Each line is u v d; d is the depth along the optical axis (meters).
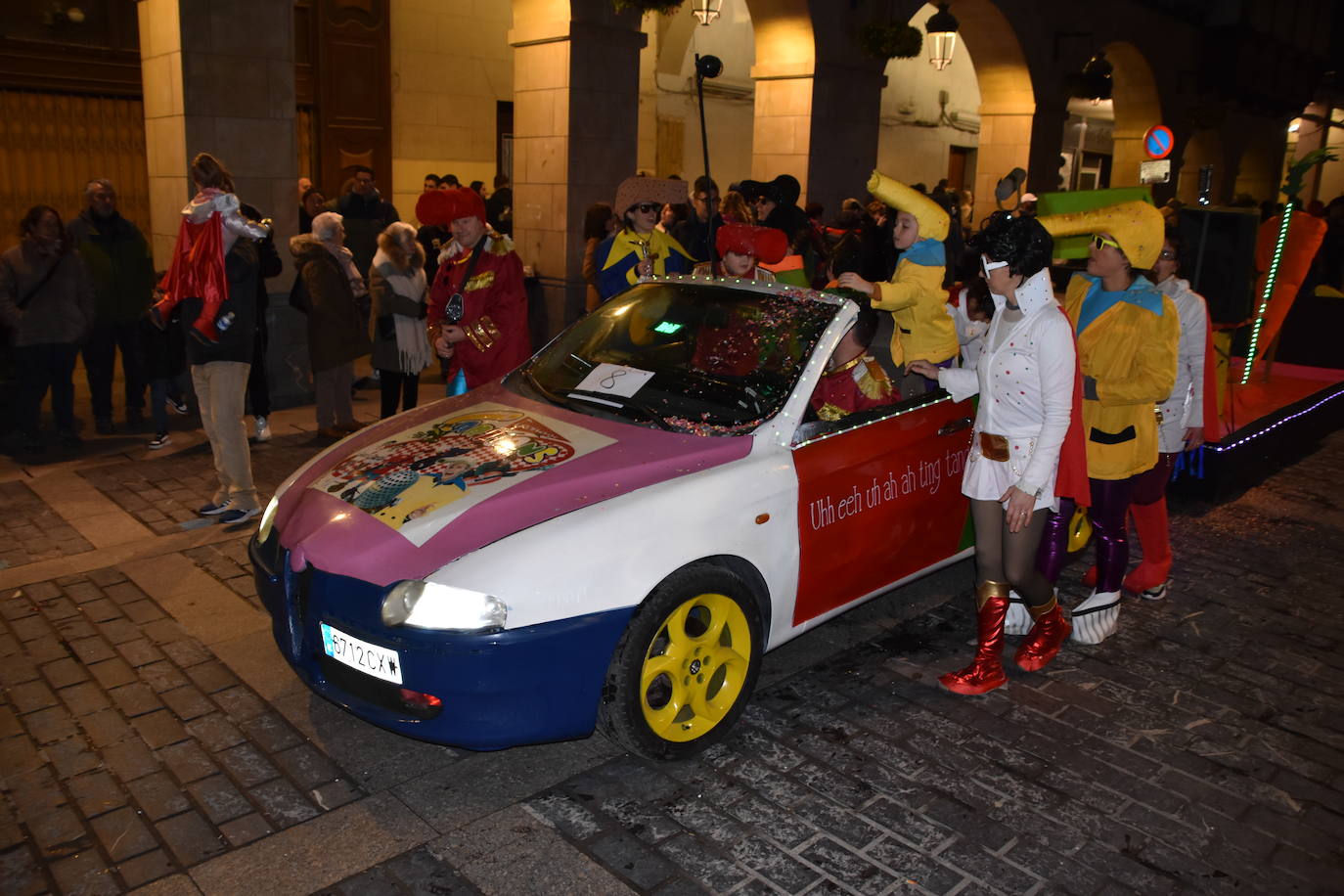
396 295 7.14
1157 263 4.67
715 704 3.56
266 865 2.89
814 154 12.15
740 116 16.48
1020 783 3.39
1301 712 3.97
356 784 3.30
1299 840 3.14
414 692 3.03
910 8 12.84
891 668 4.22
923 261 4.40
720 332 4.11
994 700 3.96
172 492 6.10
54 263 6.62
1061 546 4.10
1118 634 4.63
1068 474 3.72
